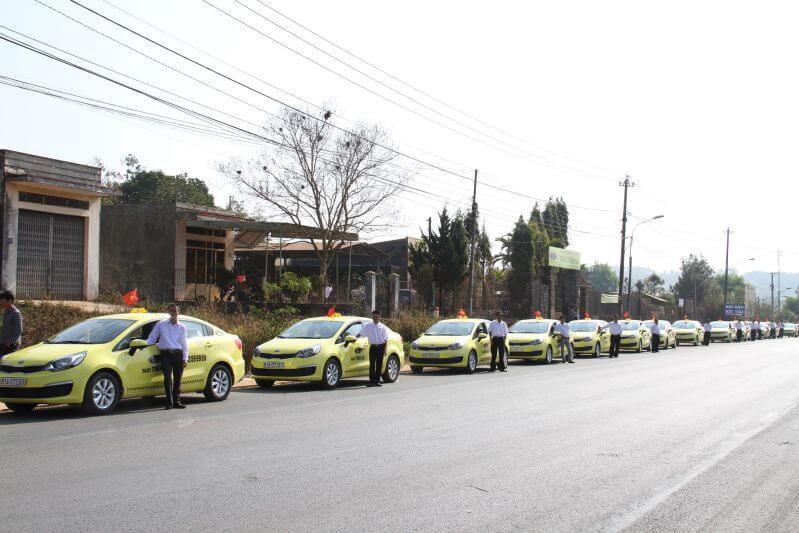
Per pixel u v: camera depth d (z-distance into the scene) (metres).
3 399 11.55
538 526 6.23
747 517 6.62
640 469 8.52
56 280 25.73
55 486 7.23
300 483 7.57
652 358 31.23
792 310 162.62
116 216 33.94
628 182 51.12
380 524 6.17
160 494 7.00
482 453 9.30
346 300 33.44
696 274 94.50
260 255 44.00
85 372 11.78
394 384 18.42
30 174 24.72
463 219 48.00
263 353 16.69
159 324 13.00
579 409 13.60
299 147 37.22
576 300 52.53
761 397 15.95
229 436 10.23
